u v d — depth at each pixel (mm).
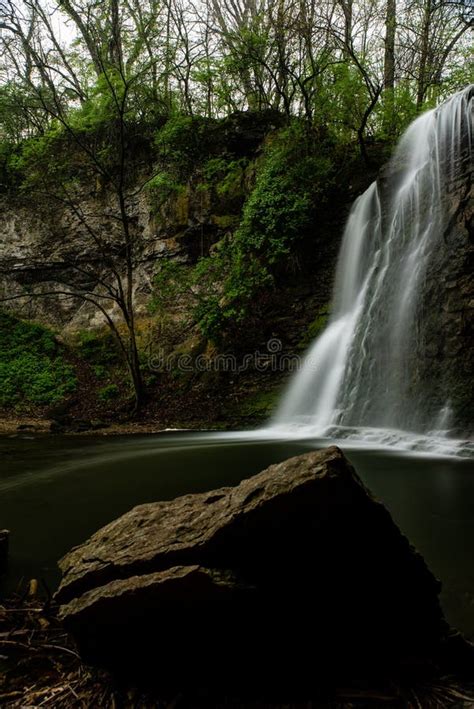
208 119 18594
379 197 13039
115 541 2287
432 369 9656
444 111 11070
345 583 2012
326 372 12820
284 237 14539
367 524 1953
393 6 17031
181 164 18844
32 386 18047
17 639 2277
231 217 17922
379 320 11609
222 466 6750
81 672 2043
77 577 2168
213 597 1878
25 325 20938
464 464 6594
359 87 15086
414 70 18062
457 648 2057
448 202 10266
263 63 16656
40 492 5516
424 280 10359
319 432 10664
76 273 21438
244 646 1952
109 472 6570
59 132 19109
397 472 6031
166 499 5039
